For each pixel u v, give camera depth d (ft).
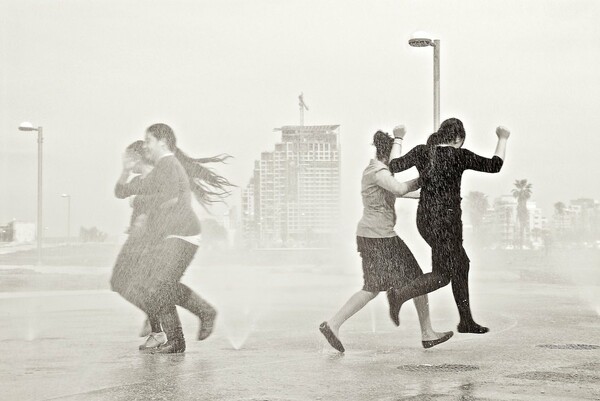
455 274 20.21
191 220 21.43
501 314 31.04
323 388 15.15
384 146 21.27
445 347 21.11
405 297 20.06
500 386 15.21
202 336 21.70
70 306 38.52
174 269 21.04
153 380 16.14
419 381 15.85
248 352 20.54
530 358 18.90
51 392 14.80
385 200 20.85
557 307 34.96
